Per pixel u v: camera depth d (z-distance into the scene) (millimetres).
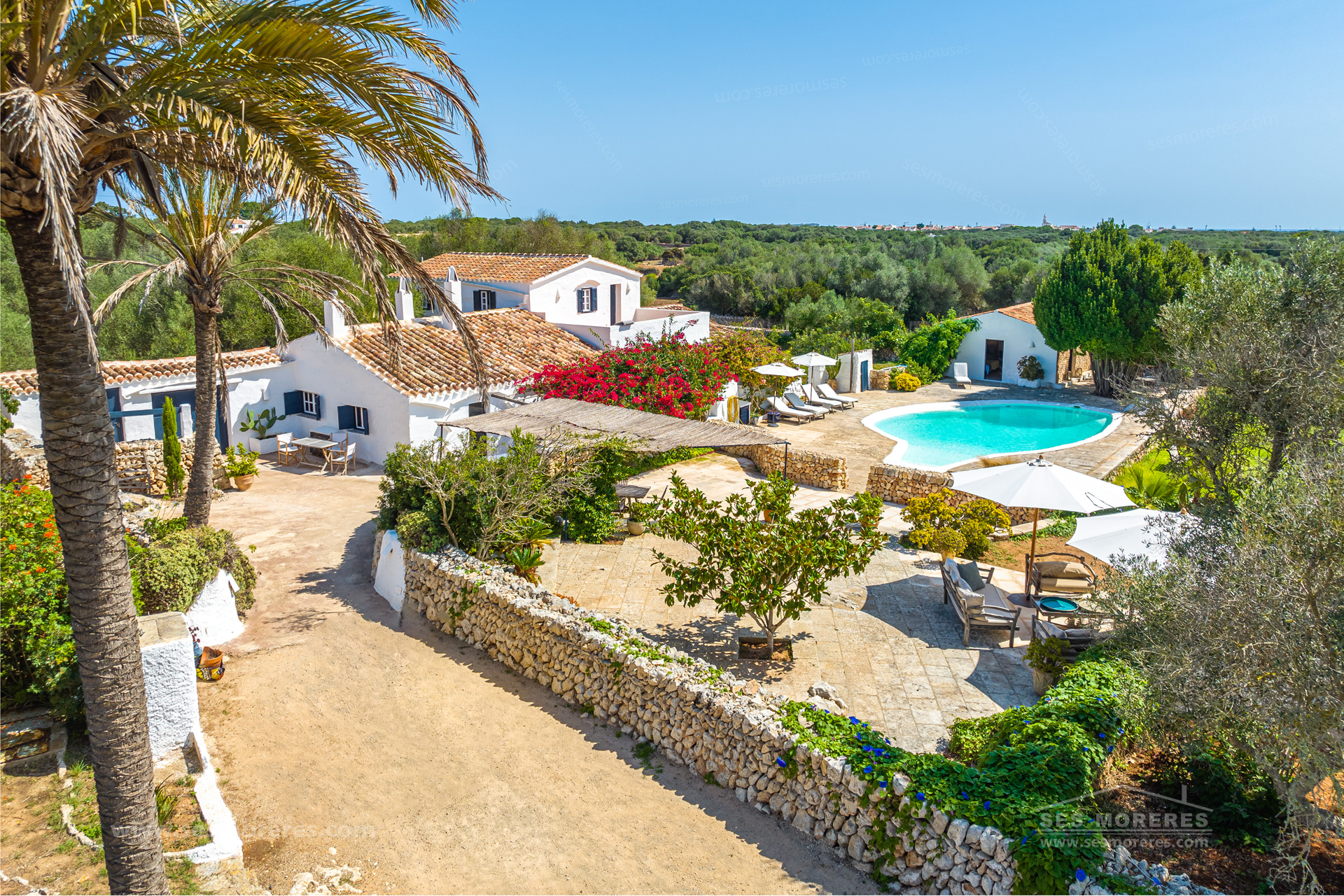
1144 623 7477
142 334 32750
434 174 7930
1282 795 7004
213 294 14688
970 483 14484
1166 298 32000
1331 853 7781
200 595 12914
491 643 13031
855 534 17812
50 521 11734
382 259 7605
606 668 11203
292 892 7766
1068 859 6902
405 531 14805
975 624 12758
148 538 14516
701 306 63531
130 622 6418
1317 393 10430
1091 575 13875
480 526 14836
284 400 26141
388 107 7301
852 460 25297
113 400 24672
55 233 4766
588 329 30406
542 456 15523
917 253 64375
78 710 9531
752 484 12617
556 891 7867
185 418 26156
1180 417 12172
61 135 4945
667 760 10234
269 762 9984
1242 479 10336
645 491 19219
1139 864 6996
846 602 14406
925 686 11500
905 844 7812
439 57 8039
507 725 11008
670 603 12312
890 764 8320
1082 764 8125
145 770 6582
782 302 56812
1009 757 8320
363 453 24812
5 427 21016
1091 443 26391
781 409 31172
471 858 8328
